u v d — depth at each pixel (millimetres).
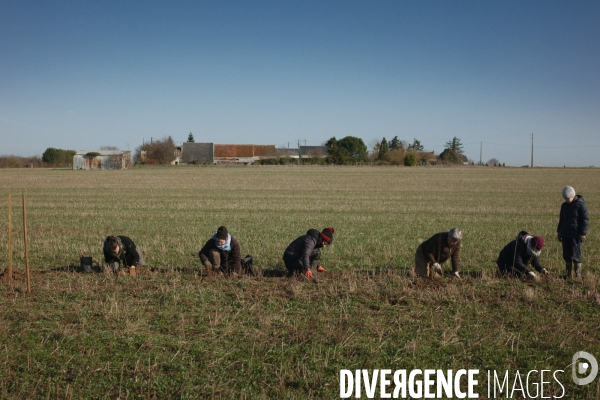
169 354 6508
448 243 10078
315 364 6242
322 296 8867
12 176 59375
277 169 84188
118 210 25281
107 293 8992
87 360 6340
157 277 10227
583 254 13539
